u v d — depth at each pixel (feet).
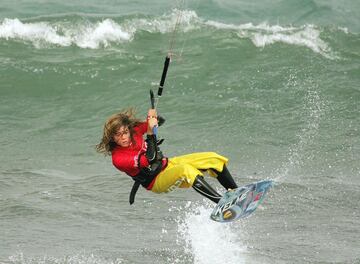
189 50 199.11
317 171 136.56
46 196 119.14
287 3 250.78
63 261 91.15
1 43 196.95
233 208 85.76
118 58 193.26
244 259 92.68
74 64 189.78
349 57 199.11
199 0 245.45
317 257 92.68
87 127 165.07
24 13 224.74
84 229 104.37
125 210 113.50
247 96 177.06
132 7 237.45
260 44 203.82
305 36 208.64
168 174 88.69
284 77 186.60
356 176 133.39
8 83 182.09
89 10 231.50
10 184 126.11
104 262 91.09
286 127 161.07
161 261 92.17
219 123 164.66
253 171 136.26
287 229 103.96
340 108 170.09
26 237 100.01
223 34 207.21
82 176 133.39
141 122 91.50
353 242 98.63
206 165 90.17
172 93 179.11
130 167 89.56
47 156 147.23
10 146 152.66
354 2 261.24
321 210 112.47
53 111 172.96
